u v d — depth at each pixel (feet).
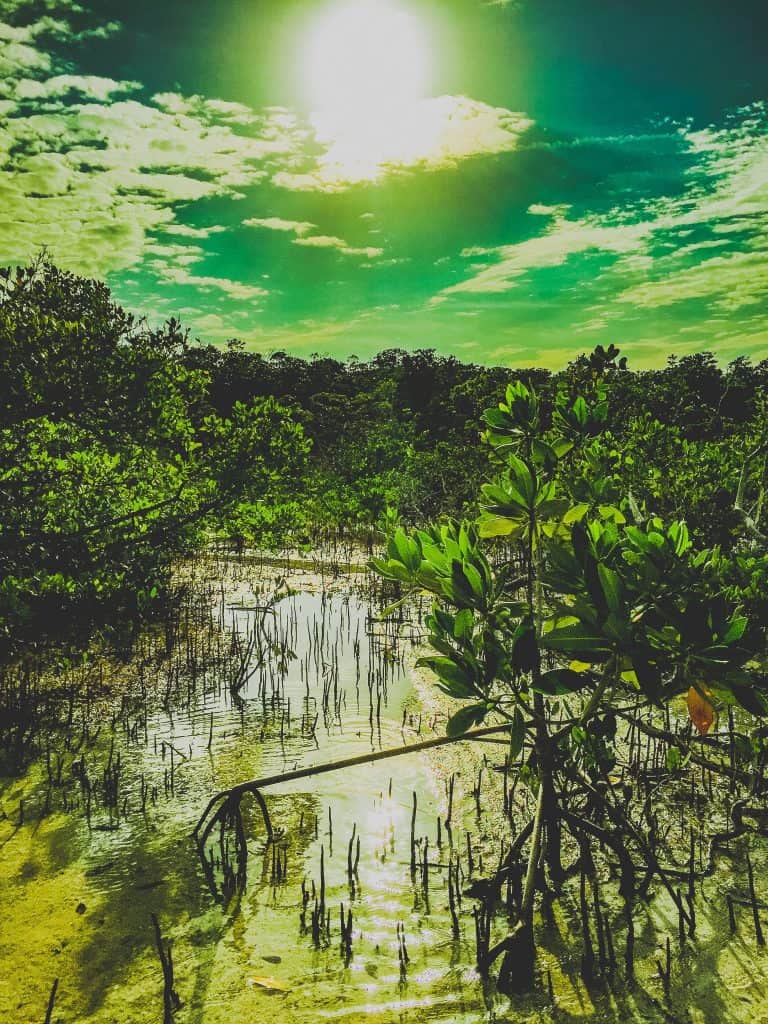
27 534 18.38
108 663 24.27
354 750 17.87
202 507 22.27
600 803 12.75
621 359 19.93
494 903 11.69
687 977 10.03
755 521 20.49
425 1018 9.45
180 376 21.07
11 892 12.21
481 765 16.87
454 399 68.49
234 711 20.58
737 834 13.10
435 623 10.15
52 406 18.40
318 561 42.93
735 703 9.18
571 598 10.32
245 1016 9.51
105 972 10.35
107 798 15.33
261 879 12.53
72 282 19.42
